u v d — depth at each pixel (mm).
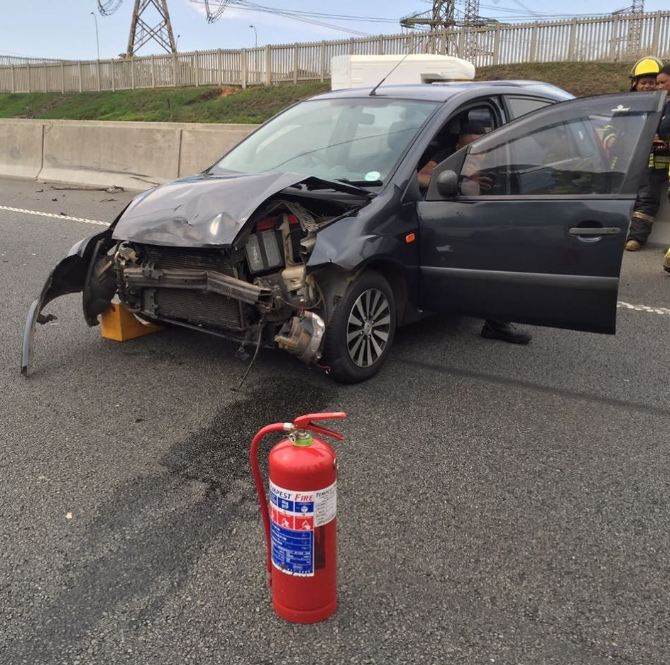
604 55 22453
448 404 4008
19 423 3709
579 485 3186
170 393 4105
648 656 2191
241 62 27688
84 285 4586
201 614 2355
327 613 2318
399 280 4371
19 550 2682
